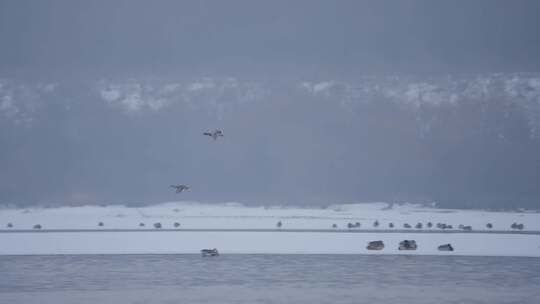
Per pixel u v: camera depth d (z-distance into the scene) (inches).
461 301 7204.7
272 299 7249.0
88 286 7746.1
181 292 7490.2
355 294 7416.3
